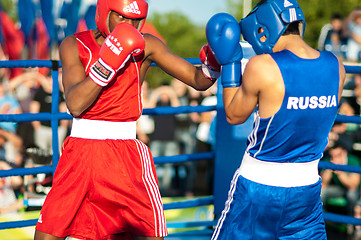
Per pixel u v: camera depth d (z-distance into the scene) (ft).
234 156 25.52
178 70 18.93
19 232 33.06
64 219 17.04
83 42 17.46
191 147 50.75
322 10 88.48
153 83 138.92
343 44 52.06
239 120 16.83
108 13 16.53
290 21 15.89
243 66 23.81
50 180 35.73
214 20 16.76
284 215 16.52
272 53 15.90
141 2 16.63
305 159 16.51
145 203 17.40
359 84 40.16
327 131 16.67
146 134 51.26
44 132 39.34
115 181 17.28
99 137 17.47
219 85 25.03
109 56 15.53
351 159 37.76
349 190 37.37
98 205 17.56
